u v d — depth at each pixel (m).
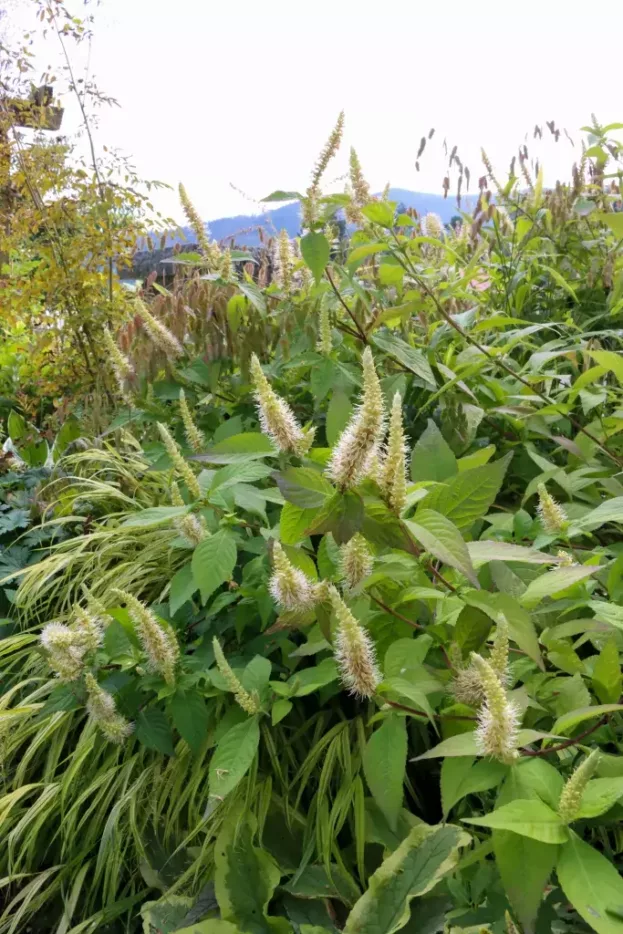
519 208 3.11
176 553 2.41
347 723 1.79
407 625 1.51
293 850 1.68
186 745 1.86
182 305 2.48
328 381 2.21
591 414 2.51
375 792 1.31
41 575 2.58
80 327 3.58
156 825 1.80
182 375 2.42
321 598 1.36
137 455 3.13
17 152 3.32
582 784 0.99
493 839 1.07
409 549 1.27
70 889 1.88
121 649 1.76
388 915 1.29
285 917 1.56
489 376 2.64
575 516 1.93
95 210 3.32
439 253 3.31
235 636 2.02
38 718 2.16
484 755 1.17
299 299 2.46
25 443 3.65
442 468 1.72
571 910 1.31
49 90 3.34
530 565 1.61
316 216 2.12
